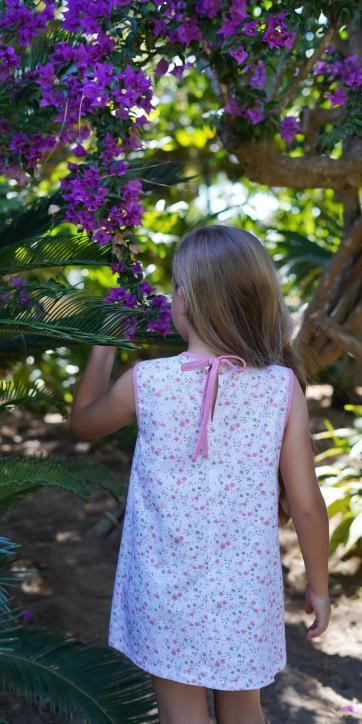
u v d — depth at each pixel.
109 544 3.75
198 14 2.19
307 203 6.04
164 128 5.19
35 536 3.84
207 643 1.60
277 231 5.82
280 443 1.68
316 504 1.70
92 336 1.76
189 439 1.63
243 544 1.62
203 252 1.68
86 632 2.87
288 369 1.71
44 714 2.35
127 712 1.84
